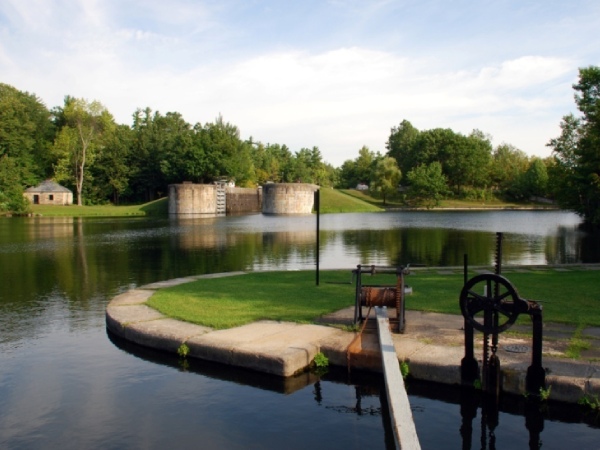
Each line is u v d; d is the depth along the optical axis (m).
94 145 109.62
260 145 148.50
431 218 75.94
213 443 6.45
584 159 44.25
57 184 103.44
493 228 53.22
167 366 9.18
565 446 6.38
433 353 8.52
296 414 7.24
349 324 10.45
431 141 135.62
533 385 7.40
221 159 108.38
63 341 10.82
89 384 8.39
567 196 50.94
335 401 7.66
